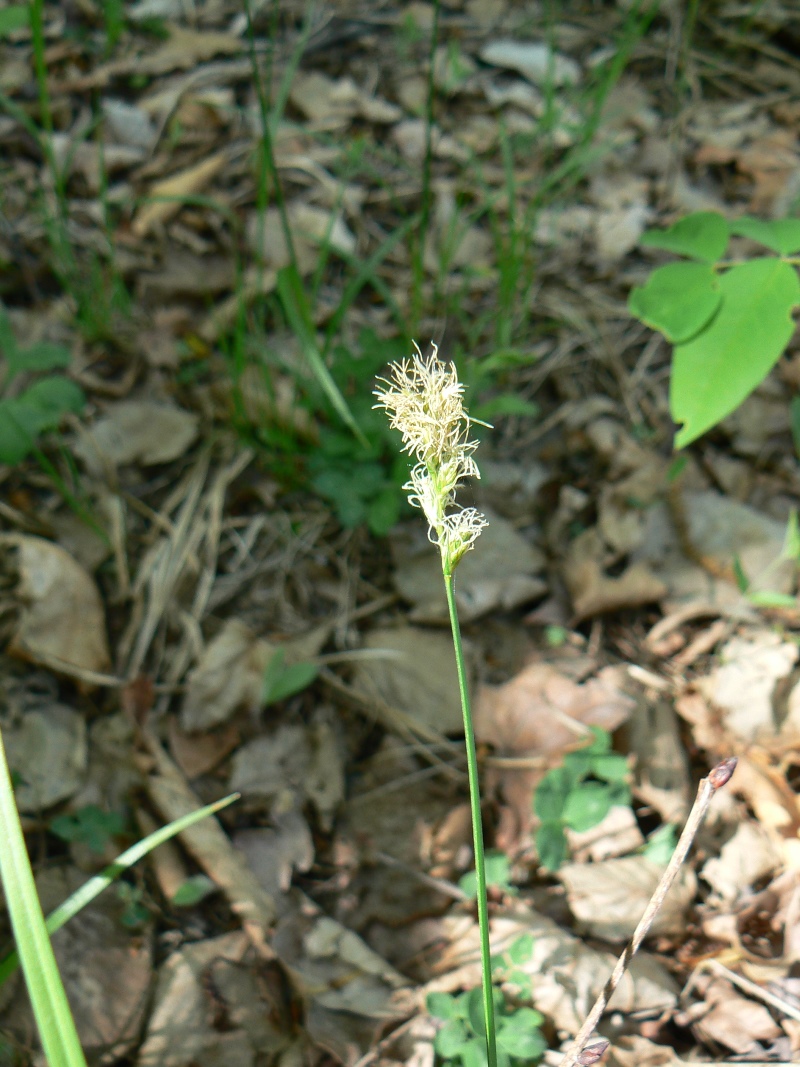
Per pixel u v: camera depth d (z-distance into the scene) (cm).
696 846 30
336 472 36
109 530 36
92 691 34
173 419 39
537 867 30
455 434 20
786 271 27
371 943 30
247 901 30
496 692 33
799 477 37
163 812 31
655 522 37
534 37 49
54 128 46
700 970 29
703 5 51
